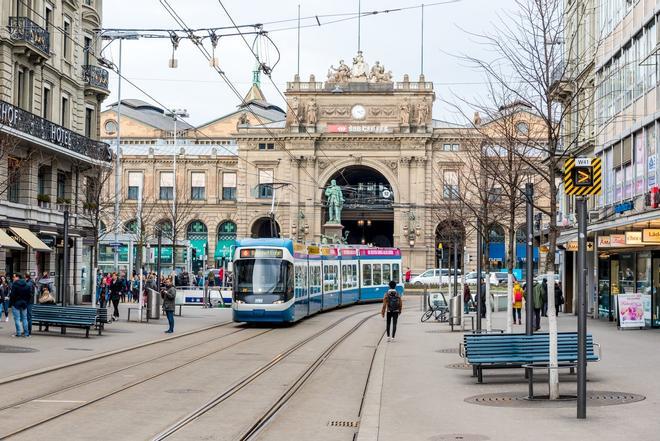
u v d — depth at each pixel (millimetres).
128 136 119875
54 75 49438
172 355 27016
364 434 14047
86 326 32188
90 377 21188
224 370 23203
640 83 37375
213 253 110438
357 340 33844
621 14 40781
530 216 22438
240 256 40219
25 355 25719
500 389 19391
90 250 58500
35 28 45031
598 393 18156
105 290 50656
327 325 42156
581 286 15250
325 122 104000
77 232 52375
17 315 31766
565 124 49938
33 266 47250
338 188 89438
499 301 55312
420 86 102062
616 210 40125
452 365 24406
